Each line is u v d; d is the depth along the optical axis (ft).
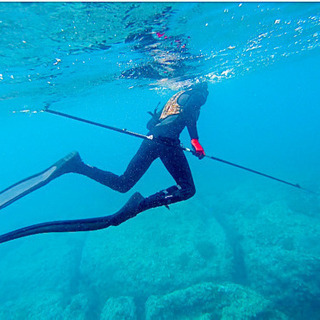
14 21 15.21
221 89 108.47
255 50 42.55
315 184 55.47
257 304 22.16
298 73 142.10
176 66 36.63
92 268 37.60
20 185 9.27
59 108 57.26
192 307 24.12
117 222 7.32
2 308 33.78
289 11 26.86
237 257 34.06
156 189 81.61
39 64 23.39
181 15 20.03
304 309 23.58
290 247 32.35
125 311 26.45
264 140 179.32
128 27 19.61
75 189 121.08
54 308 30.78
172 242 38.19
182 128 10.85
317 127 185.68
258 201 50.03
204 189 72.49
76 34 18.88
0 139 140.87
